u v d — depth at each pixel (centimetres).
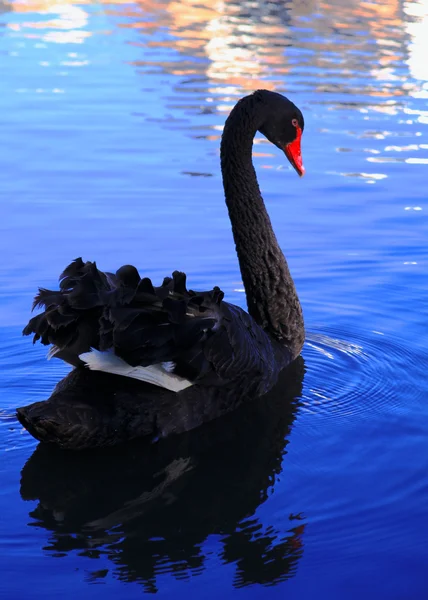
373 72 1836
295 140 808
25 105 1555
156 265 946
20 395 679
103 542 489
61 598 438
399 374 724
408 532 496
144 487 554
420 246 1000
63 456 594
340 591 446
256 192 780
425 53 2011
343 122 1489
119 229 1047
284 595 442
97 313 574
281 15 2489
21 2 2630
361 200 1148
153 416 605
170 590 444
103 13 2494
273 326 768
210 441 618
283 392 700
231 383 655
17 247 988
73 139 1379
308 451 599
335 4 2644
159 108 1552
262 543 488
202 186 1190
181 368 589
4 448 601
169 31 2252
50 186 1184
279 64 1894
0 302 852
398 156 1322
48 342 582
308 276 930
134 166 1262
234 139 780
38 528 504
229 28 2302
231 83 1722
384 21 2384
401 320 831
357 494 538
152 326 571
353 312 852
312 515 515
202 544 486
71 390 582
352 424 639
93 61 1895
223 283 909
